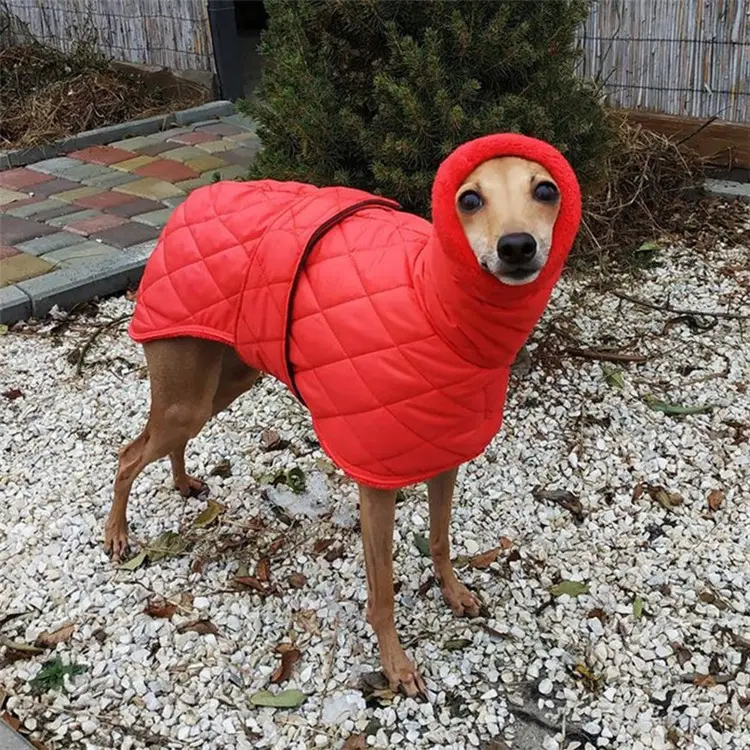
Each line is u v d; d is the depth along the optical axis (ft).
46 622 2.55
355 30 3.18
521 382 3.50
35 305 4.03
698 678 2.35
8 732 2.15
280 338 2.18
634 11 5.04
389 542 2.22
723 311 3.95
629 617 2.54
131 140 6.17
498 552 2.74
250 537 2.83
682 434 3.24
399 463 2.07
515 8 3.16
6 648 2.47
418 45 3.20
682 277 4.23
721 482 3.02
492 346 1.95
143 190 5.24
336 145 3.29
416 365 1.98
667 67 5.07
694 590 2.62
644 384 3.51
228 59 6.64
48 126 6.22
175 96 6.90
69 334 3.95
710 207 4.84
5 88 6.75
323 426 2.15
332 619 2.54
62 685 2.35
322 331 2.08
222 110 6.61
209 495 3.01
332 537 2.82
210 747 2.20
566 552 2.76
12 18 7.71
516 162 1.80
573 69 3.47
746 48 4.82
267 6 3.44
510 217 1.73
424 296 1.96
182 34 6.75
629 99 5.25
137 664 2.42
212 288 2.28
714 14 4.84
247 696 2.33
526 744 2.20
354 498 2.97
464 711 2.29
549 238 1.79
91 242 4.55
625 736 2.21
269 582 2.66
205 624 2.52
